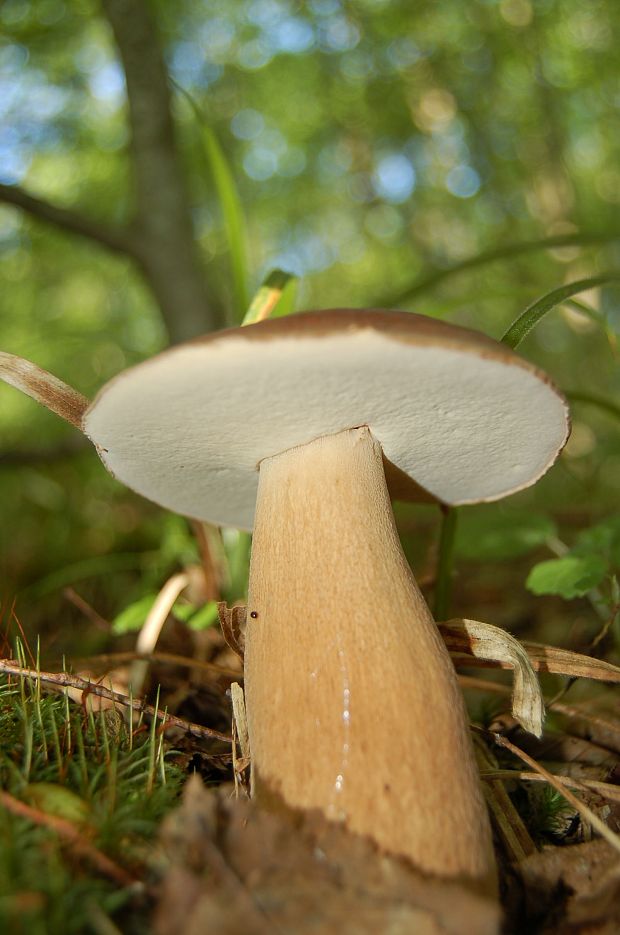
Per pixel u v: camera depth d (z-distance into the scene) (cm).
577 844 13
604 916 11
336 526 14
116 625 22
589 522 41
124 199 79
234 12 83
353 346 10
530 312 18
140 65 43
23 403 59
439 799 11
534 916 11
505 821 14
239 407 13
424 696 12
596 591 23
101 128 77
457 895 10
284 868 10
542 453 16
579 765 17
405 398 13
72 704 16
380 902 10
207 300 44
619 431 48
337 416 14
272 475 16
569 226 74
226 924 9
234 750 14
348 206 112
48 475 49
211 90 90
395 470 17
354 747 12
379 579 14
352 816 11
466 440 15
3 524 47
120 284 81
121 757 13
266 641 14
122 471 17
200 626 22
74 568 33
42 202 43
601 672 16
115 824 11
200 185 79
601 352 63
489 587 36
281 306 22
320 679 12
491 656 15
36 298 77
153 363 11
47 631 31
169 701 19
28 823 10
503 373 12
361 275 116
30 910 9
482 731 15
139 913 10
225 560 26
